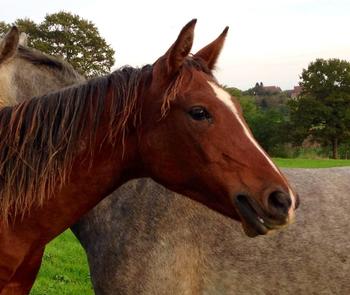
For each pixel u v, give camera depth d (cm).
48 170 293
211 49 312
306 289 361
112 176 306
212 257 363
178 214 364
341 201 386
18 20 2352
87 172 301
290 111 5459
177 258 359
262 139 5316
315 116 5316
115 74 306
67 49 2341
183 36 281
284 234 366
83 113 299
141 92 297
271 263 362
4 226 297
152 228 362
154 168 296
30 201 294
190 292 363
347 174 413
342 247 366
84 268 772
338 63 5522
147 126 293
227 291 363
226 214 289
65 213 303
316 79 5509
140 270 358
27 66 435
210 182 283
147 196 369
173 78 289
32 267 324
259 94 10062
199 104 280
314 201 382
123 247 363
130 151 302
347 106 5375
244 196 273
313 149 5428
